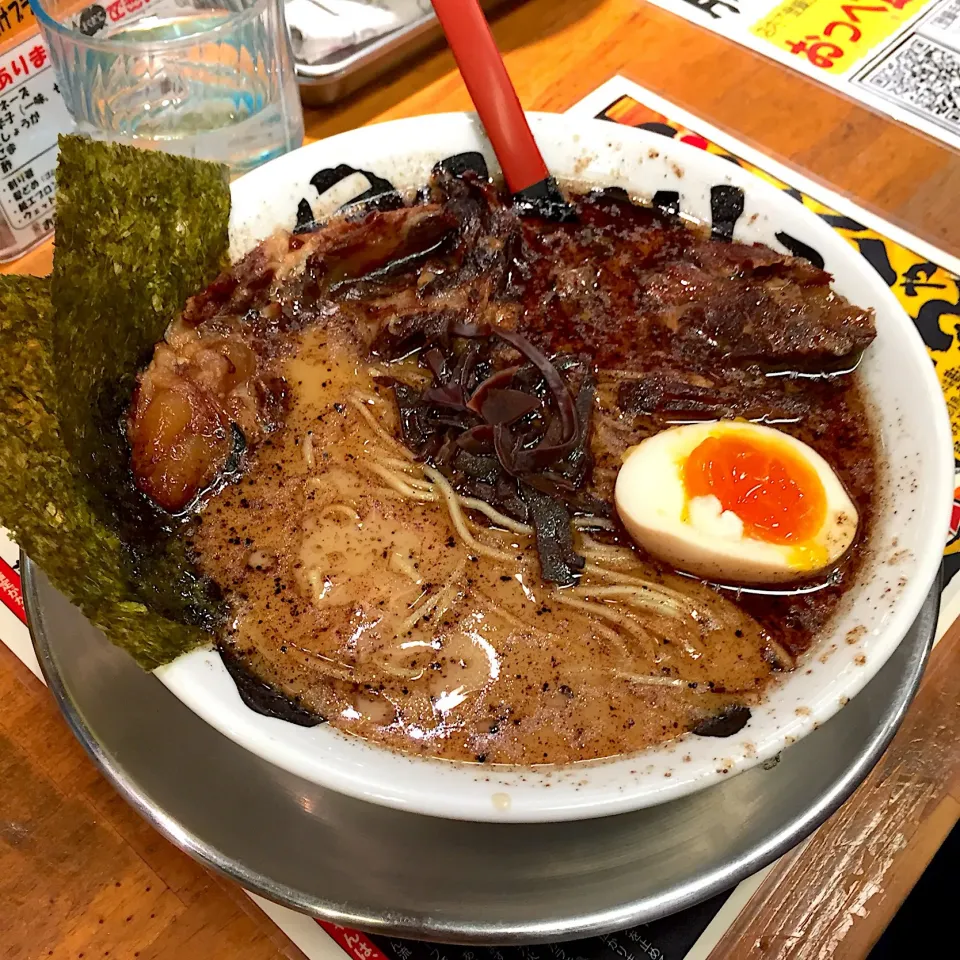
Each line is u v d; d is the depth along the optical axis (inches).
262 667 9.0
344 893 8.2
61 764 9.5
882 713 9.0
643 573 9.6
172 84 13.1
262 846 8.4
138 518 9.7
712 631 9.1
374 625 9.4
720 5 16.1
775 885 8.8
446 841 8.5
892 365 9.7
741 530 9.2
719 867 8.3
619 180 11.7
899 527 8.8
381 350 11.1
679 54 15.4
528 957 8.4
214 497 10.2
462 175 11.6
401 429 10.5
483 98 11.3
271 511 10.1
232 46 12.6
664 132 14.3
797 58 15.3
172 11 13.7
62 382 9.3
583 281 11.4
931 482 8.8
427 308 11.0
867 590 8.6
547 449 9.7
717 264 11.1
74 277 9.5
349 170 11.6
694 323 11.0
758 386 10.5
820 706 7.8
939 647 10.0
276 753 7.5
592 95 14.8
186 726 9.1
